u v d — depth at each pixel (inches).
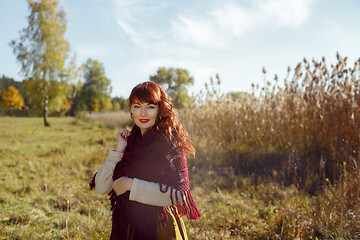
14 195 171.6
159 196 52.6
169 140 55.2
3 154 313.4
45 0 897.5
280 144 241.8
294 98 244.5
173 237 55.6
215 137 264.5
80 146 383.6
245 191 172.9
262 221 131.0
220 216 134.8
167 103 57.6
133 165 55.5
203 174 208.1
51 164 265.3
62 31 933.8
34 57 906.7
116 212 58.9
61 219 133.5
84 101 2190.0
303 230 114.1
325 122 208.4
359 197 131.6
